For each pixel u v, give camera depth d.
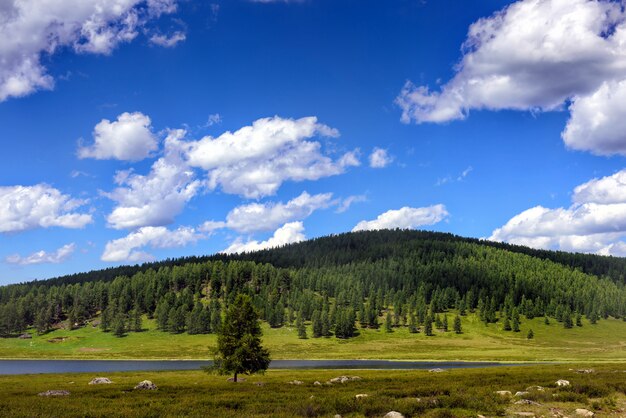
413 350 196.12
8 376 76.75
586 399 23.39
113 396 30.14
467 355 167.00
